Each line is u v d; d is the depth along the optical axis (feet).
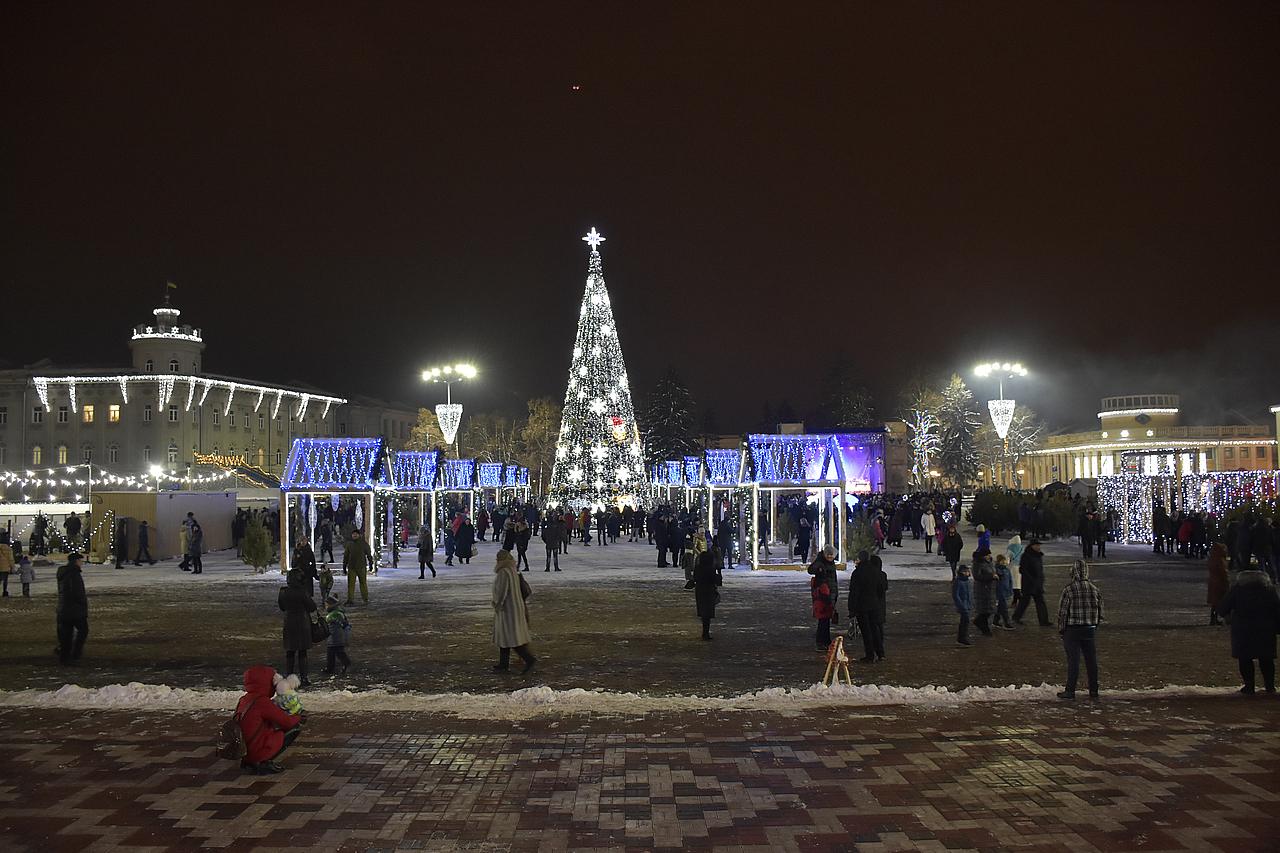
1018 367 169.68
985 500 145.89
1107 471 339.57
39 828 20.85
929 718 29.68
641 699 32.45
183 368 262.67
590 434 156.97
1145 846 19.52
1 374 256.11
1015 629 50.65
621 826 20.83
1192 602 60.59
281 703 25.26
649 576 82.43
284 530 89.40
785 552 108.06
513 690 35.60
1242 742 26.81
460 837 20.27
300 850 19.62
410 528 132.16
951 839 19.98
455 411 172.24
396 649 45.01
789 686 35.86
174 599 66.69
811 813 21.53
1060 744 26.71
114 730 28.84
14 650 45.09
